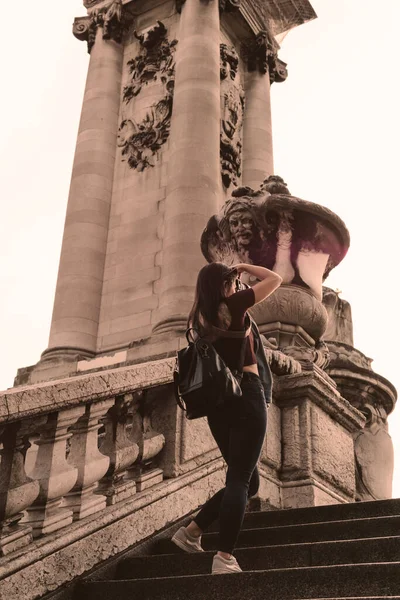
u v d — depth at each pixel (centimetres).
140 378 579
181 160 1441
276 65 1948
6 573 418
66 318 1434
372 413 1318
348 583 394
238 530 430
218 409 451
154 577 493
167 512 574
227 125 1650
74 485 502
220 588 420
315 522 570
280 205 959
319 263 973
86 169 1586
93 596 457
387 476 1280
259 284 467
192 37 1595
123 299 1442
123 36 1770
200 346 448
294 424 756
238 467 441
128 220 1526
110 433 559
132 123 1630
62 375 1333
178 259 1341
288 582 407
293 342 908
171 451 611
